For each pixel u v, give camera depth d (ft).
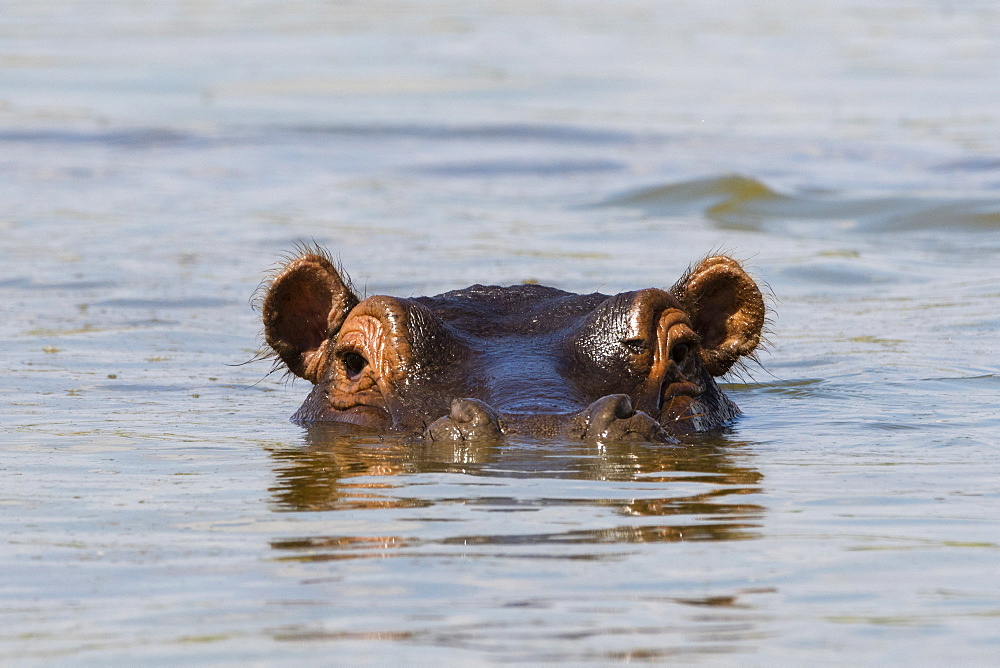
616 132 437.58
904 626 61.67
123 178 358.02
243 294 216.95
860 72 606.14
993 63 632.38
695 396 120.16
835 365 165.48
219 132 437.58
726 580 68.33
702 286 126.82
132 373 159.02
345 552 73.82
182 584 68.23
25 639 60.29
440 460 99.45
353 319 119.34
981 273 233.55
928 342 178.91
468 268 234.58
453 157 391.04
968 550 74.38
